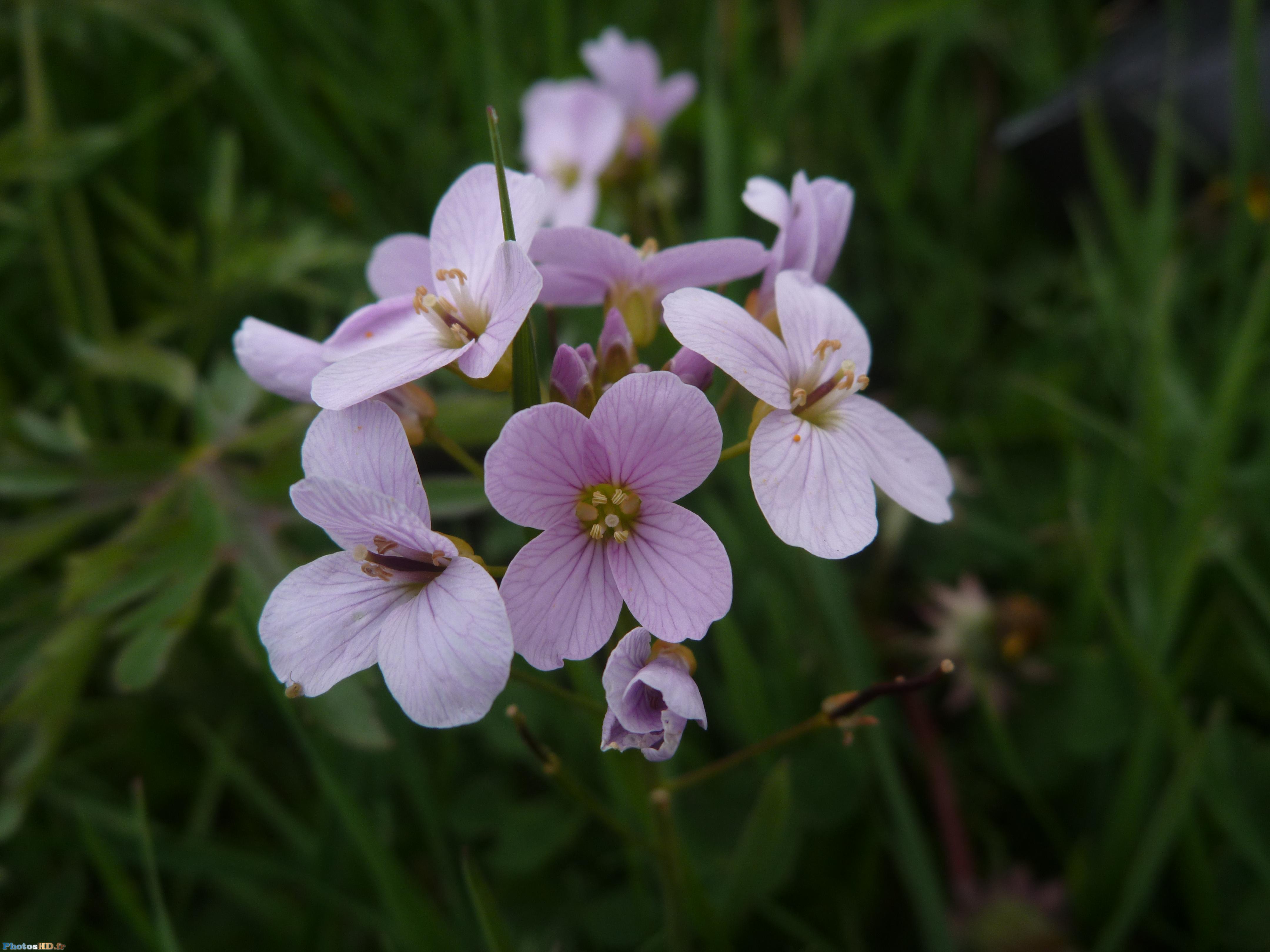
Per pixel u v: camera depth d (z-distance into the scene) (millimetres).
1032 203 172
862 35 167
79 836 99
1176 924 97
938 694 116
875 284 161
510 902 99
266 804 102
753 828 83
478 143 161
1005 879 98
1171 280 122
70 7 154
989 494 133
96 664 119
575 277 80
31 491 107
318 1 178
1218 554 108
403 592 66
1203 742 87
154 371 121
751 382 68
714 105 144
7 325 145
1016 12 189
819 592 108
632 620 79
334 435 66
